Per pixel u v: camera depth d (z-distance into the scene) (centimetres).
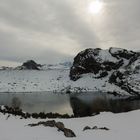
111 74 13425
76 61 15262
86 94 10375
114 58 14550
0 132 1870
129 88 10575
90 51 15075
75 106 6241
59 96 9456
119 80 12081
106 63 14312
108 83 12775
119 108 5653
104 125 2322
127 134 1819
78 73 14500
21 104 6744
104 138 1709
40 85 13725
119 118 2609
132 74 12031
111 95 9719
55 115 3369
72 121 2553
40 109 5684
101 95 9738
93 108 5781
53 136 1748
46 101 7569
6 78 15325
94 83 13225
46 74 16188
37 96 9494
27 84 13938
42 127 2044
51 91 12394
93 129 2073
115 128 2144
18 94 10650
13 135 1759
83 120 2609
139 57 14025
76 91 12088
